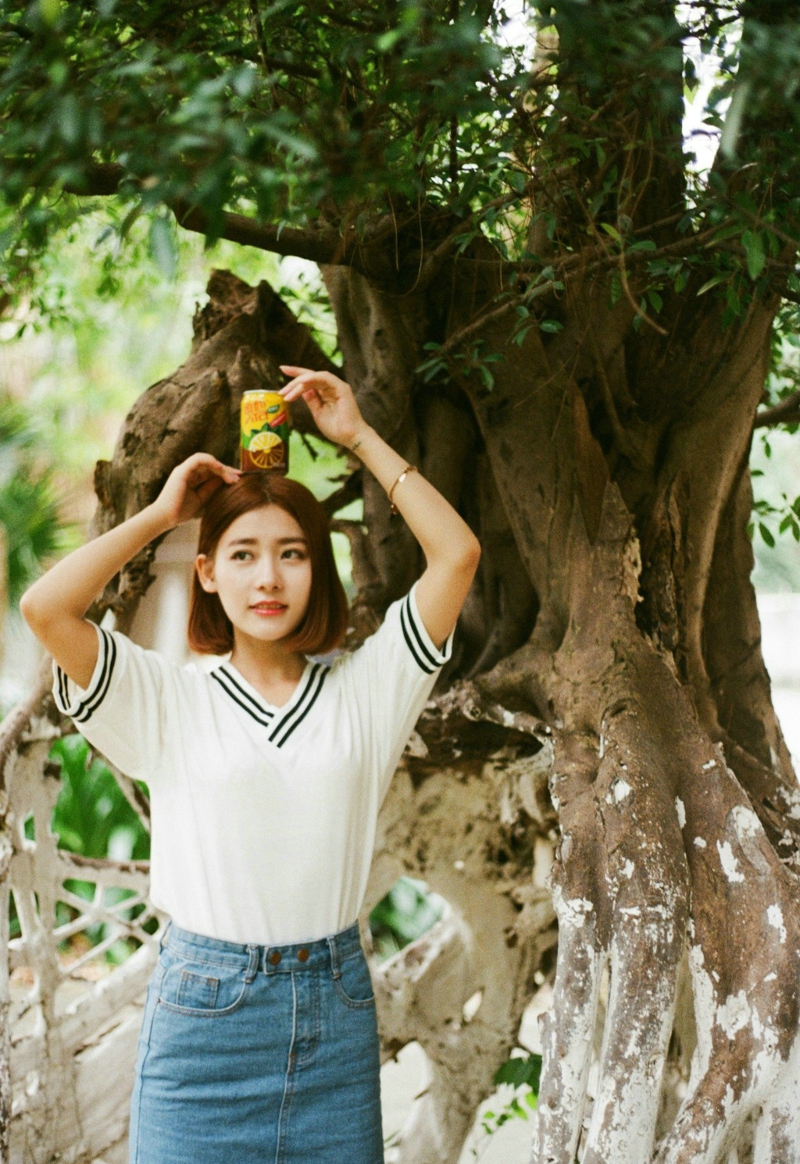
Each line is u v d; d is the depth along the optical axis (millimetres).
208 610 1809
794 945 1676
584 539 2170
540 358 2250
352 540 2645
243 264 3564
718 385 2258
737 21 1769
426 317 2359
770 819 2146
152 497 2344
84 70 1305
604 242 1861
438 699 2328
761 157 1711
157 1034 1593
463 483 2518
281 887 1592
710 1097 1640
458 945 2805
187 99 1302
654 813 1776
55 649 1596
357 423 1757
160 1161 1574
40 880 2508
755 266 1563
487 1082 2742
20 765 2408
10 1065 2340
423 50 1296
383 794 1726
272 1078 1573
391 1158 2799
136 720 1630
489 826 2664
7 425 6254
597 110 1779
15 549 6070
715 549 2441
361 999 1641
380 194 1920
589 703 1996
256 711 1667
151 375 6637
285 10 1623
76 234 2936
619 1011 1643
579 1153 2357
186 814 1620
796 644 10094
